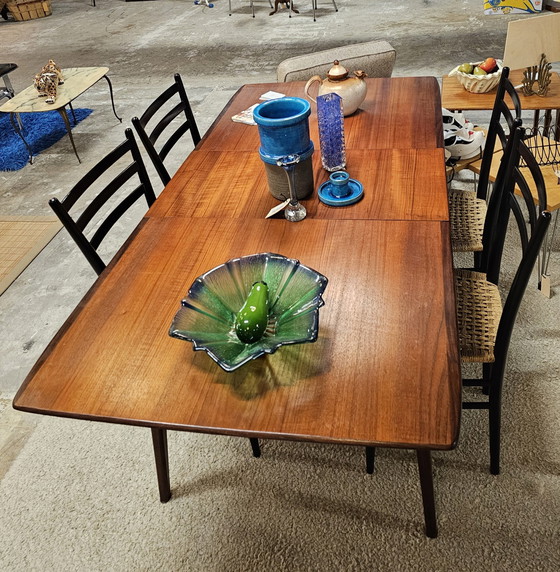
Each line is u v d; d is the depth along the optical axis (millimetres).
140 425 1006
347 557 1482
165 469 1614
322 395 996
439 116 1972
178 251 1431
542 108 2559
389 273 1258
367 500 1600
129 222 3035
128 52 6020
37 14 8031
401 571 1438
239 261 1208
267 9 6918
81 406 1038
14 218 3250
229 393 1025
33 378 1109
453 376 999
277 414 973
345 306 1181
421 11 5988
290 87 2436
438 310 1141
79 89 3779
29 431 1943
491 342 1431
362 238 1387
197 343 1029
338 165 1699
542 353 1944
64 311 2486
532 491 1563
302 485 1662
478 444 1700
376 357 1054
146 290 1311
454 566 1431
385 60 2928
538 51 2566
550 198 2004
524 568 1406
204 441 1828
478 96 2762
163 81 5055
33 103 3631
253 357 986
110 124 4359
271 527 1573
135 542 1586
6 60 6328
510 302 1270
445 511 1548
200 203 1635
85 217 1615
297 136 1460
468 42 4914
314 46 5375
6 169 3840
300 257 1351
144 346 1155
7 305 2570
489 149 2021
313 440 931
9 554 1598
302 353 1081
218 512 1628
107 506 1683
